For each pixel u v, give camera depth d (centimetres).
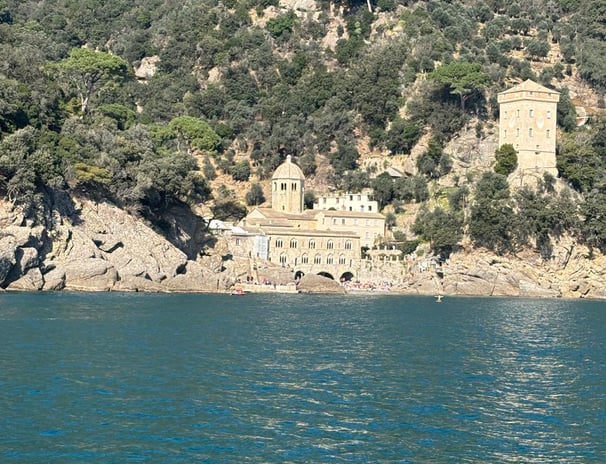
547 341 13412
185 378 9119
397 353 11494
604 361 11250
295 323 15162
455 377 9706
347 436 7156
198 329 13462
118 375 9169
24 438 6856
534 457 6769
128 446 6744
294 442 6956
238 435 7094
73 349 10762
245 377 9300
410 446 6956
